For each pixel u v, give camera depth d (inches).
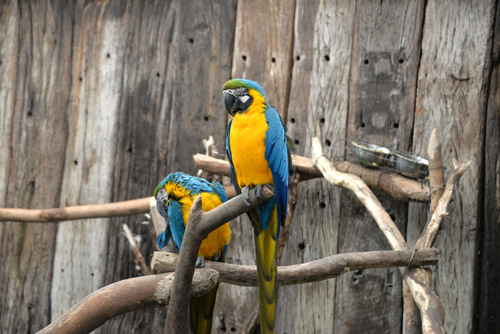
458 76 238.7
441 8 242.5
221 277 176.9
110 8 300.2
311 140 259.3
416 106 244.4
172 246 203.0
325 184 256.7
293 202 244.5
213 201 191.8
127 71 294.4
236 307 265.0
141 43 293.1
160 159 285.3
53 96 307.1
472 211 232.2
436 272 235.3
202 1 281.7
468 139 235.6
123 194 291.0
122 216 270.4
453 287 232.8
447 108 239.3
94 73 300.5
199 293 158.6
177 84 284.2
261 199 158.2
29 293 302.2
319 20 262.1
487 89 236.1
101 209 266.7
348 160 252.2
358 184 222.4
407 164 225.6
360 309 246.8
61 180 303.3
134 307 162.4
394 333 241.3
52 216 274.4
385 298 243.6
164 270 171.0
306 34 264.1
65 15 307.9
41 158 307.0
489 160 234.1
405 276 195.2
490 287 231.5
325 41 260.5
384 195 245.9
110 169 293.9
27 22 314.0
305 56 263.7
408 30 247.8
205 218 141.4
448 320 232.8
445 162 237.9
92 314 158.7
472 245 231.1
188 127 280.8
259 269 169.3
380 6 252.4
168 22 288.4
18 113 312.8
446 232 234.8
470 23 238.2
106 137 296.0
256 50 271.1
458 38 239.6
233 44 276.5
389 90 249.3
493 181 233.6
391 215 244.4
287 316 259.3
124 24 296.8
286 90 265.7
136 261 265.7
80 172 299.6
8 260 307.7
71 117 303.7
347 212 252.1
